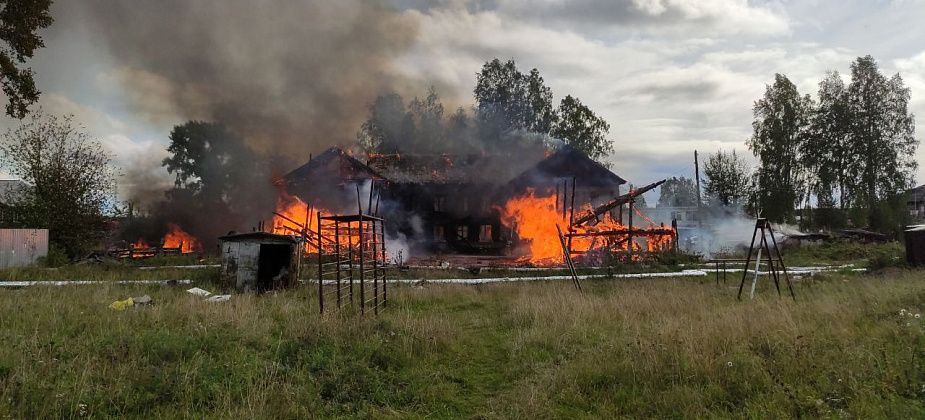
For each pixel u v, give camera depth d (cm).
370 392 636
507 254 3694
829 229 4869
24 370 597
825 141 5109
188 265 2534
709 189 5778
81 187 2794
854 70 5094
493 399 645
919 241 2030
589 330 955
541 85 5562
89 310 1058
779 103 5181
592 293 1496
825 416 491
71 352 706
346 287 1608
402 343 845
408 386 673
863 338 742
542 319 1058
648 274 2197
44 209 2662
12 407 502
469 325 1113
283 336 888
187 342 766
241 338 831
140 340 762
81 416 509
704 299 1320
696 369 642
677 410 559
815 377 595
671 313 1103
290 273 1639
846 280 1686
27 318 943
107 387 582
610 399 609
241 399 575
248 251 1606
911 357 617
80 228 2802
